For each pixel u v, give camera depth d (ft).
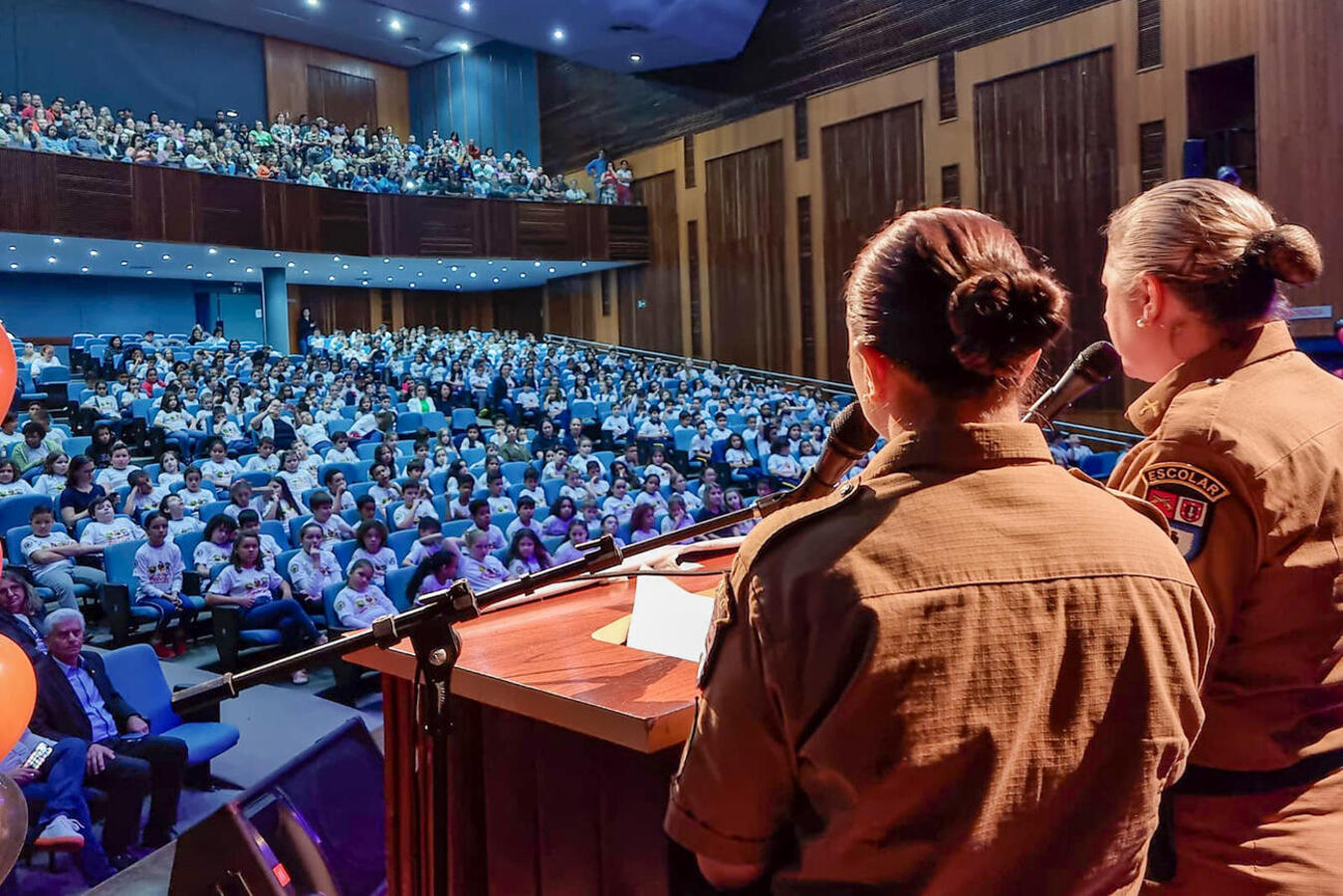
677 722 2.86
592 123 60.44
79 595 19.65
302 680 17.02
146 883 8.79
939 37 42.68
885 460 2.46
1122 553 2.33
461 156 55.83
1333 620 3.18
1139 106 36.40
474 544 20.51
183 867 5.16
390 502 24.77
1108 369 3.74
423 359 50.34
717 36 49.73
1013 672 2.15
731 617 2.36
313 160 48.80
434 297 69.26
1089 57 37.78
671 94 55.42
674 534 3.58
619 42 50.88
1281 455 3.13
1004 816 2.14
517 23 49.03
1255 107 33.04
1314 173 31.73
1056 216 39.11
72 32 54.70
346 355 52.75
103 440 28.19
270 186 45.55
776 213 50.44
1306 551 3.13
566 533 23.95
